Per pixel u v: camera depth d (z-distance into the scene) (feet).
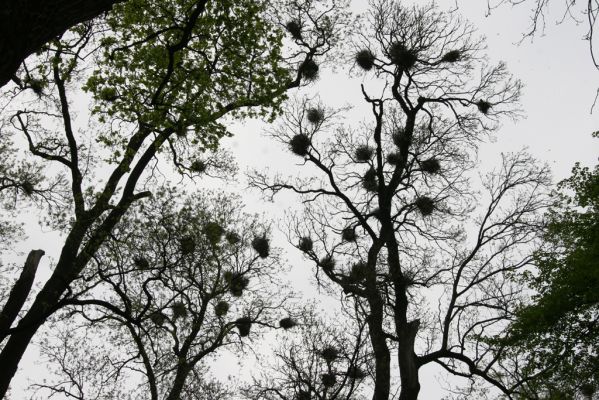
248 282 52.39
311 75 48.47
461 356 40.19
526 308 46.26
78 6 11.97
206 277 49.11
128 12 32.17
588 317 46.85
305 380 37.14
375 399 37.40
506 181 46.06
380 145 47.21
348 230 47.39
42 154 41.65
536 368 45.42
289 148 49.34
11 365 34.06
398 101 49.67
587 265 45.16
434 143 47.60
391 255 44.88
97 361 46.78
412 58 47.37
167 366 49.19
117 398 47.09
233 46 33.12
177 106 32.14
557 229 48.39
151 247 37.96
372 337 39.65
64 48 36.29
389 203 46.93
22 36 11.25
